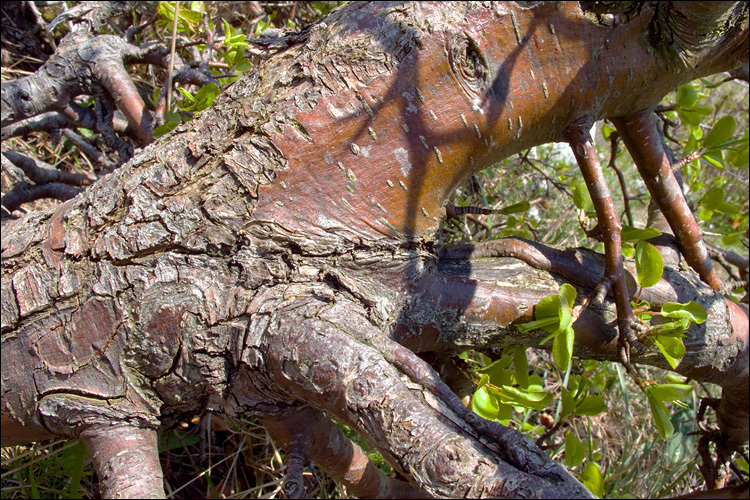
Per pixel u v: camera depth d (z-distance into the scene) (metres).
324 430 0.73
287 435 0.71
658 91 0.72
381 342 0.64
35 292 0.68
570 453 0.78
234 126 0.67
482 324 0.72
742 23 0.69
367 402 0.62
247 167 0.66
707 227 1.61
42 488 0.85
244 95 0.68
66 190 0.95
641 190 1.53
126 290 0.67
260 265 0.67
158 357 0.67
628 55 0.68
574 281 0.75
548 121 0.70
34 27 1.31
